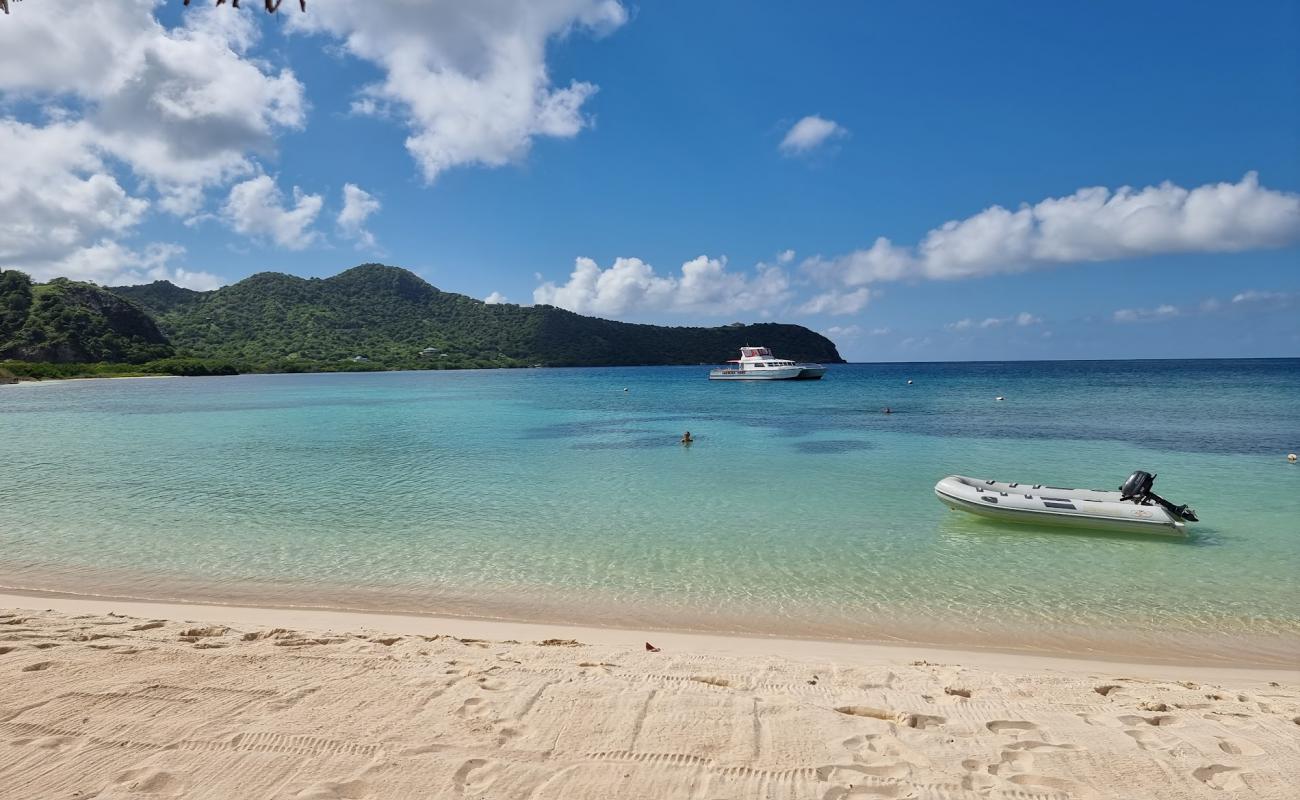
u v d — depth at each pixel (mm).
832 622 8406
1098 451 23250
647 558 11141
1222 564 10820
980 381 79312
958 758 4414
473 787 3938
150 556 11086
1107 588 9695
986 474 19094
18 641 6262
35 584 9547
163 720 4648
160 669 5551
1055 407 42219
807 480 18328
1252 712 5309
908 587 9750
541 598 9219
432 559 11031
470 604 8953
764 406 46594
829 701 5375
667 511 14625
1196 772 4258
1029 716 5102
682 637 7766
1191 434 27609
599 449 24953
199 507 14938
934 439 27203
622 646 7289
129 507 14875
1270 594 9438
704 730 4668
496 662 6055
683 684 5598
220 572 10258
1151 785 4113
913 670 6410
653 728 4672
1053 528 13078
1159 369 119250
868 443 26156
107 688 5137
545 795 3879
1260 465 20047
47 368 96375
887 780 4137
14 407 46875
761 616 8602
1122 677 6473
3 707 4797
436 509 14812
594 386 79125
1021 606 8984
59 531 12688
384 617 8289
